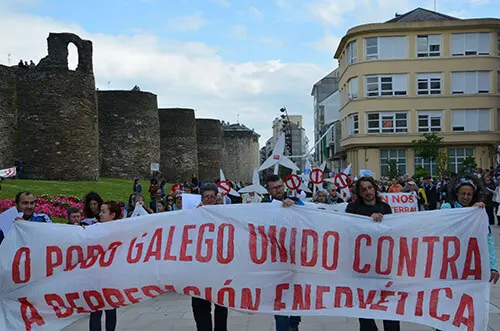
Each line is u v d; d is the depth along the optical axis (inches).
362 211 278.1
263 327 327.9
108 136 1979.6
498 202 813.9
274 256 265.0
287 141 2166.6
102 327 342.3
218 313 277.6
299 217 267.9
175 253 268.7
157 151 2119.8
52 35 1504.7
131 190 1403.8
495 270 260.8
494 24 1761.8
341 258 262.8
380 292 257.4
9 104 1445.6
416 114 1791.3
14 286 273.3
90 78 1572.3
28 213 325.1
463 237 255.6
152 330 326.0
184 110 2532.0
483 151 1780.3
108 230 276.1
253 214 270.2
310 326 325.7
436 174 1664.6
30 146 1469.0
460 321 248.2
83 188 1286.9
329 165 2568.9
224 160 3440.0
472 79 1782.7
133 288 268.1
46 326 269.7
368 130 1815.9
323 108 2792.8
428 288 254.2
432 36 1787.6
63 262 273.6
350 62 1875.0
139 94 2038.6
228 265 265.1
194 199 463.5
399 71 1793.8
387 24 1785.2
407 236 259.9
